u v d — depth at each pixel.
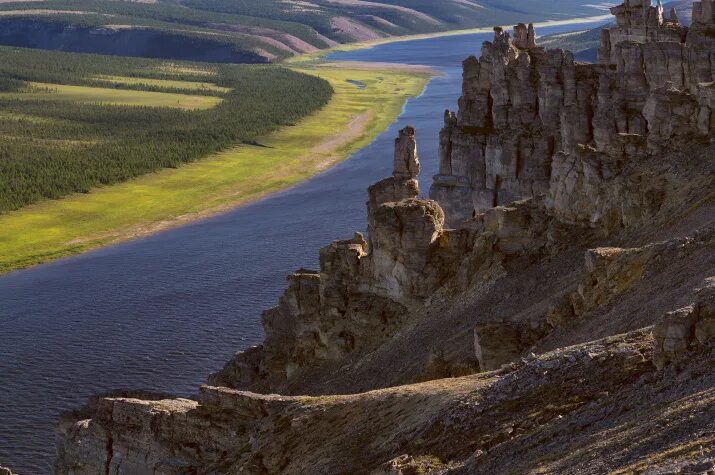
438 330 109.94
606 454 53.75
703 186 102.12
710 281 64.50
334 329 122.31
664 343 60.69
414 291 118.31
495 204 173.25
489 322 93.69
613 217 109.56
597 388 63.16
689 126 116.31
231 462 84.38
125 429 93.31
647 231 103.12
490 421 66.00
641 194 107.88
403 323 117.00
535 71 174.38
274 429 83.19
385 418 75.81
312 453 77.44
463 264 115.88
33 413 142.75
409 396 76.69
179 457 89.06
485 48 177.88
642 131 152.25
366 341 119.31
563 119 160.88
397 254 119.06
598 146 155.25
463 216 176.38
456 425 67.69
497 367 90.31
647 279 84.38
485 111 177.88
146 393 103.94
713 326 59.59
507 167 171.00
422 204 120.06
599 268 89.69
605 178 112.88
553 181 116.94
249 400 87.44
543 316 93.69
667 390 57.69
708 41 157.50
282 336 130.25
